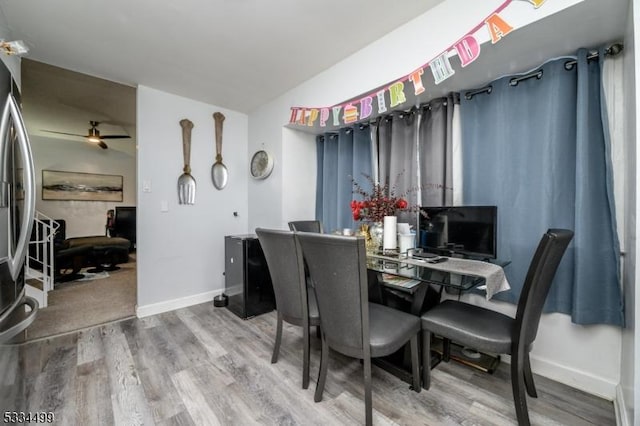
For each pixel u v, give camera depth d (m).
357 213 2.19
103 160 5.73
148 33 1.88
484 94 1.95
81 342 2.15
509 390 1.60
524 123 1.76
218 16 1.72
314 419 1.38
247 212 3.47
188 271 2.99
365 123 2.75
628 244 1.26
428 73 1.74
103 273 4.35
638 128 1.02
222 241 3.25
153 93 2.74
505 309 1.88
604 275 1.49
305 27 1.84
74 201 5.39
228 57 2.20
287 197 2.99
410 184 2.35
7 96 1.11
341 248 1.24
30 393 1.55
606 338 1.52
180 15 1.71
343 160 2.88
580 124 1.52
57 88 2.92
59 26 1.79
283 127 2.94
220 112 3.23
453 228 1.87
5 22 1.68
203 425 1.34
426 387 1.59
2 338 0.96
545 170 1.67
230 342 2.17
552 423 1.35
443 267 1.57
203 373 1.76
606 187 1.49
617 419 1.33
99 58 2.19
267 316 2.72
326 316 1.40
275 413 1.42
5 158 1.09
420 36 1.73
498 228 1.85
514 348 1.28
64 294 3.32
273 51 2.11
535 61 1.67
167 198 2.84
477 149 1.97
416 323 1.53
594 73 1.53
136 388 1.61
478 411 1.43
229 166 3.31
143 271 2.69
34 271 3.31
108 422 1.35
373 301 1.93
